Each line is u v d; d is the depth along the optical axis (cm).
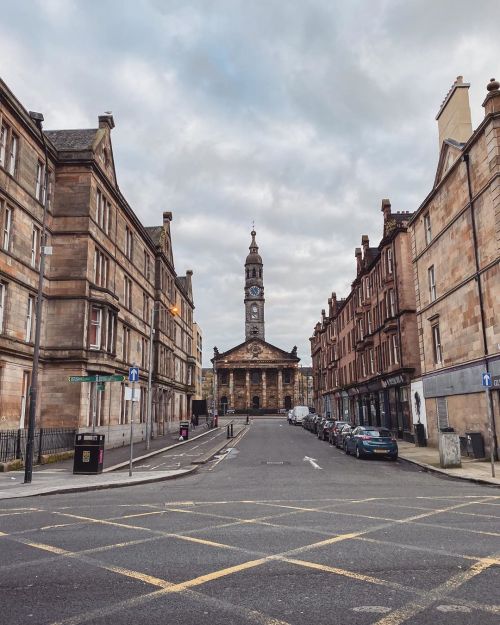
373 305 4084
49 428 2378
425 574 573
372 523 858
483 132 2070
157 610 473
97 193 2820
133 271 3481
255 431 5109
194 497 1198
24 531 819
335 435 2988
